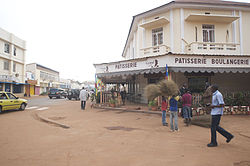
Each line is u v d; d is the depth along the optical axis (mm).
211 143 4527
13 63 29766
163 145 4652
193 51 12414
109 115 10086
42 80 45438
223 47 12797
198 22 13508
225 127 6773
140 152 4129
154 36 14688
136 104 14734
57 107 14875
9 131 6484
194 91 13211
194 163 3459
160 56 10555
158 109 10719
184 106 7203
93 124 7602
